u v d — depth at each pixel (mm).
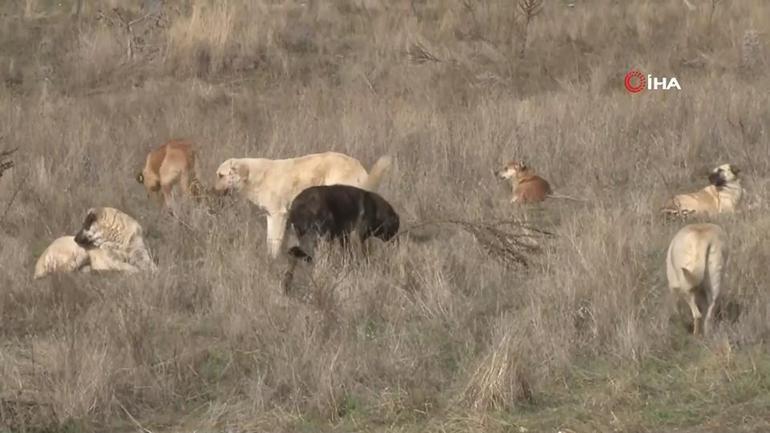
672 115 31172
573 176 26906
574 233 20469
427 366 16391
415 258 20000
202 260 20781
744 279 18344
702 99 32312
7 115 32938
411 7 47312
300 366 15867
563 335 16719
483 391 15188
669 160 27969
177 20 43188
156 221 23844
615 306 17391
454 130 29609
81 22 44625
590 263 18734
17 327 18078
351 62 41219
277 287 18688
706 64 40000
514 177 25750
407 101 35594
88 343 16578
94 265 20688
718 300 17359
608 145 28359
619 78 38062
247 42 41781
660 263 19953
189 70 40719
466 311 18000
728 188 23609
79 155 28109
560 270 18781
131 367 16078
